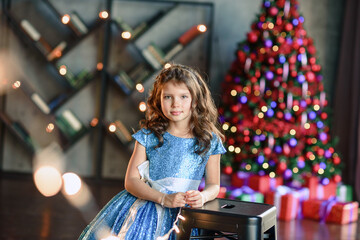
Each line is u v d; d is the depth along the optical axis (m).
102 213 1.91
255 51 4.41
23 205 3.94
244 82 4.36
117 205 1.91
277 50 4.26
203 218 1.62
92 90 5.43
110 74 5.22
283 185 4.31
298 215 4.07
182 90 1.83
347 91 4.94
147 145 1.92
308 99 4.32
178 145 1.90
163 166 1.89
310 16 5.32
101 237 1.86
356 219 4.12
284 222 3.89
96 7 5.41
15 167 5.45
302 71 4.32
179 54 5.40
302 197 4.11
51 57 5.17
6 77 5.39
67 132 5.29
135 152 1.93
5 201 4.04
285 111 4.22
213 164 1.96
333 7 5.30
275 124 4.23
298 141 4.29
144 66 5.27
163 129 1.92
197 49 5.40
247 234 1.56
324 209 3.99
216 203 1.79
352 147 4.79
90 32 5.15
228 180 4.32
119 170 5.46
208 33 5.34
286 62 4.27
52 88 5.43
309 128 4.30
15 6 5.37
